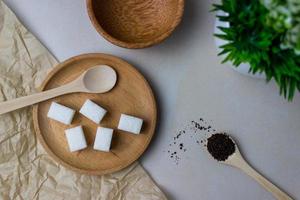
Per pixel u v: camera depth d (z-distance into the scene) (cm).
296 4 28
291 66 32
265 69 33
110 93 44
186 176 44
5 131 44
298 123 44
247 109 44
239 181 44
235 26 32
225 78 44
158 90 44
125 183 44
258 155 44
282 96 44
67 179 44
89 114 43
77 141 43
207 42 44
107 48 44
